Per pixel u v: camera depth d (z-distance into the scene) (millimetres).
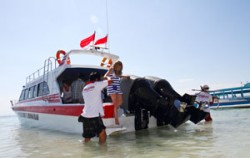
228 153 3680
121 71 5926
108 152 4219
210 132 5816
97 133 5035
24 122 11719
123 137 5633
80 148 4715
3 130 9914
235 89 16672
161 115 6305
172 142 4793
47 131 8109
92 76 5102
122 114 6109
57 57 8461
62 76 8383
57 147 5020
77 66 7594
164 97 6254
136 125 6391
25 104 11305
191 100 6297
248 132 5488
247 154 3566
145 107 6332
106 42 8594
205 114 7055
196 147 4230
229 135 5230
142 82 6105
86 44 8633
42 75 9242
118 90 5809
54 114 7734
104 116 5629
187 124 7852
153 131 6324
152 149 4262
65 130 7141
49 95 8250
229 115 10570
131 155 3920
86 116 5027
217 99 8836
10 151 5035
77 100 7285
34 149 5047
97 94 5070
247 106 15391
